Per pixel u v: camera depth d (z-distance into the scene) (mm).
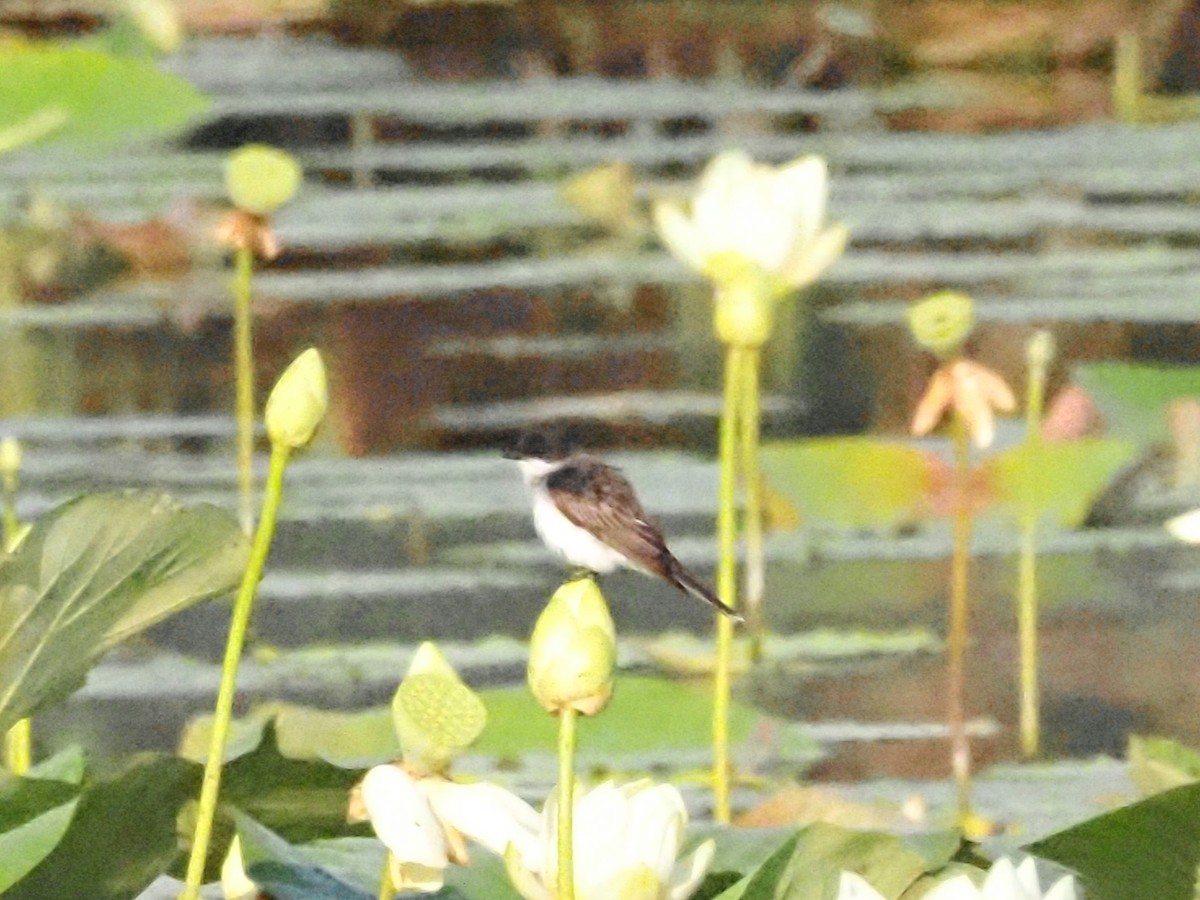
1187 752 9844
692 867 8406
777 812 9867
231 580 8508
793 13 29641
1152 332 18438
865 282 20328
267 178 11008
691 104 27672
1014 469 14172
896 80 29469
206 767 8500
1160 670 11336
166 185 23312
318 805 8664
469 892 8742
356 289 19859
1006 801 10000
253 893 8555
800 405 16828
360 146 26578
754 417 11625
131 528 8477
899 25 29453
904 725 10539
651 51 29812
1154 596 12562
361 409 16688
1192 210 23234
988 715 10648
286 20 30469
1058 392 17344
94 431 15945
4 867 8414
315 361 8445
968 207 22953
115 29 28797
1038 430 15625
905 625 12266
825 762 10234
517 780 10094
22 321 19094
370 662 11203
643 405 16828
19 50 25906
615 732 10305
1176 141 26578
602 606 8258
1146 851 8539
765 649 11781
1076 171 24672
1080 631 12031
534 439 10445
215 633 11945
